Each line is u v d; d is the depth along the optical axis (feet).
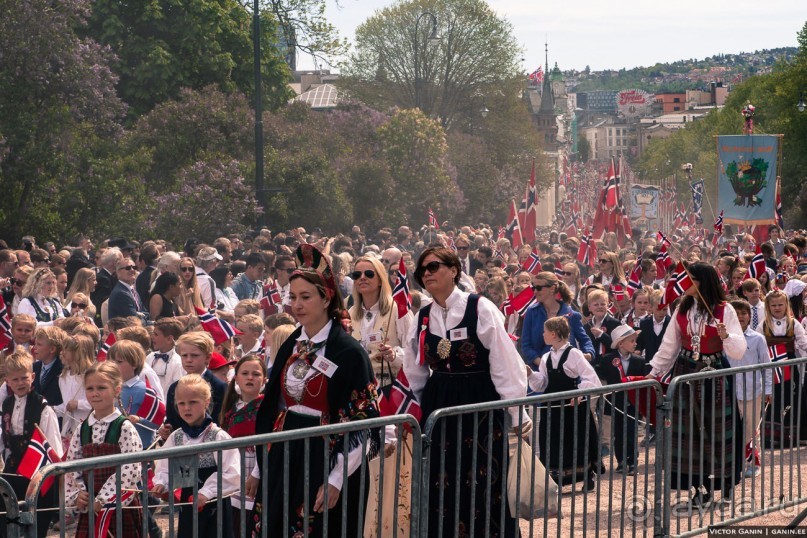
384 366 24.89
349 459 17.42
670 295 27.40
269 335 31.83
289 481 17.54
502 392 20.70
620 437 24.48
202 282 46.34
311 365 17.80
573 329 34.65
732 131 286.25
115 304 42.01
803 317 44.42
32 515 13.30
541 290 34.63
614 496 25.90
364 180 137.39
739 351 26.68
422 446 18.39
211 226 100.53
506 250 76.18
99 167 94.22
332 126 154.92
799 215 226.38
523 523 25.44
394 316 25.23
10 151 90.22
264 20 162.71
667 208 256.73
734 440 24.57
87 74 95.45
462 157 197.77
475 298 20.98
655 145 604.08
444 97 214.48
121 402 27.04
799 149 219.82
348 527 17.71
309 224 120.78
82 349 29.22
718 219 88.89
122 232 94.48
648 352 38.52
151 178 113.60
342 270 51.49
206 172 104.99
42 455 24.84
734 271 44.88
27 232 91.56
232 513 20.68
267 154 118.32
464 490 20.42
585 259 77.46
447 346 20.88
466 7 212.02
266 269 55.67
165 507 17.54
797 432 26.05
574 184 367.04
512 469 20.89
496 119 224.12
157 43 147.33
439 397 21.07
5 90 91.91
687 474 23.73
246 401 23.27
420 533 18.45
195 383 21.40
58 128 93.15
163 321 30.71
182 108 116.57
